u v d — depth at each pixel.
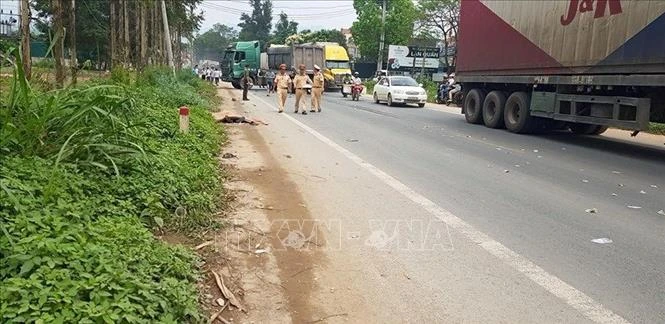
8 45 6.17
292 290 4.32
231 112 16.75
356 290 4.36
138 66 19.88
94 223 4.47
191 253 4.67
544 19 14.29
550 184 8.43
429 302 4.17
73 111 5.90
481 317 3.96
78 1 34.47
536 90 15.20
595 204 7.22
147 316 3.32
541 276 4.69
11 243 3.59
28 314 3.05
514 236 5.73
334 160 9.91
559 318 3.96
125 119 7.04
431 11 48.16
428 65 50.78
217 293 4.18
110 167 5.88
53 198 4.59
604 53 12.10
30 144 5.51
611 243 5.60
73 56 12.38
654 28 10.70
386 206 6.75
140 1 22.11
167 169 6.48
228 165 9.03
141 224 4.84
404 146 12.02
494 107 17.08
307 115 19.09
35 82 8.20
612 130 17.62
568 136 15.64
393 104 27.17
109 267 3.59
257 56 42.66
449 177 8.68
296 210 6.46
